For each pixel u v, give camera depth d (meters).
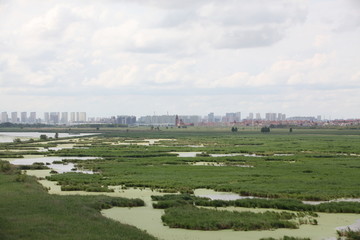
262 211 44.59
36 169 85.38
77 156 120.06
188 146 162.88
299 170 81.00
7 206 39.53
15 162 102.50
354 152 127.69
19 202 41.44
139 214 42.09
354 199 51.94
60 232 30.75
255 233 34.91
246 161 101.88
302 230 36.25
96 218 36.22
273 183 63.47
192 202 48.41
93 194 54.44
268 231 35.69
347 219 40.75
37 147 157.75
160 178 69.31
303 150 136.88
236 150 137.62
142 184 62.50
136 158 111.44
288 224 37.25
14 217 34.88
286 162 98.81
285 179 68.06
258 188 57.91
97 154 122.00
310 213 42.59
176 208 43.81
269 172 77.88
